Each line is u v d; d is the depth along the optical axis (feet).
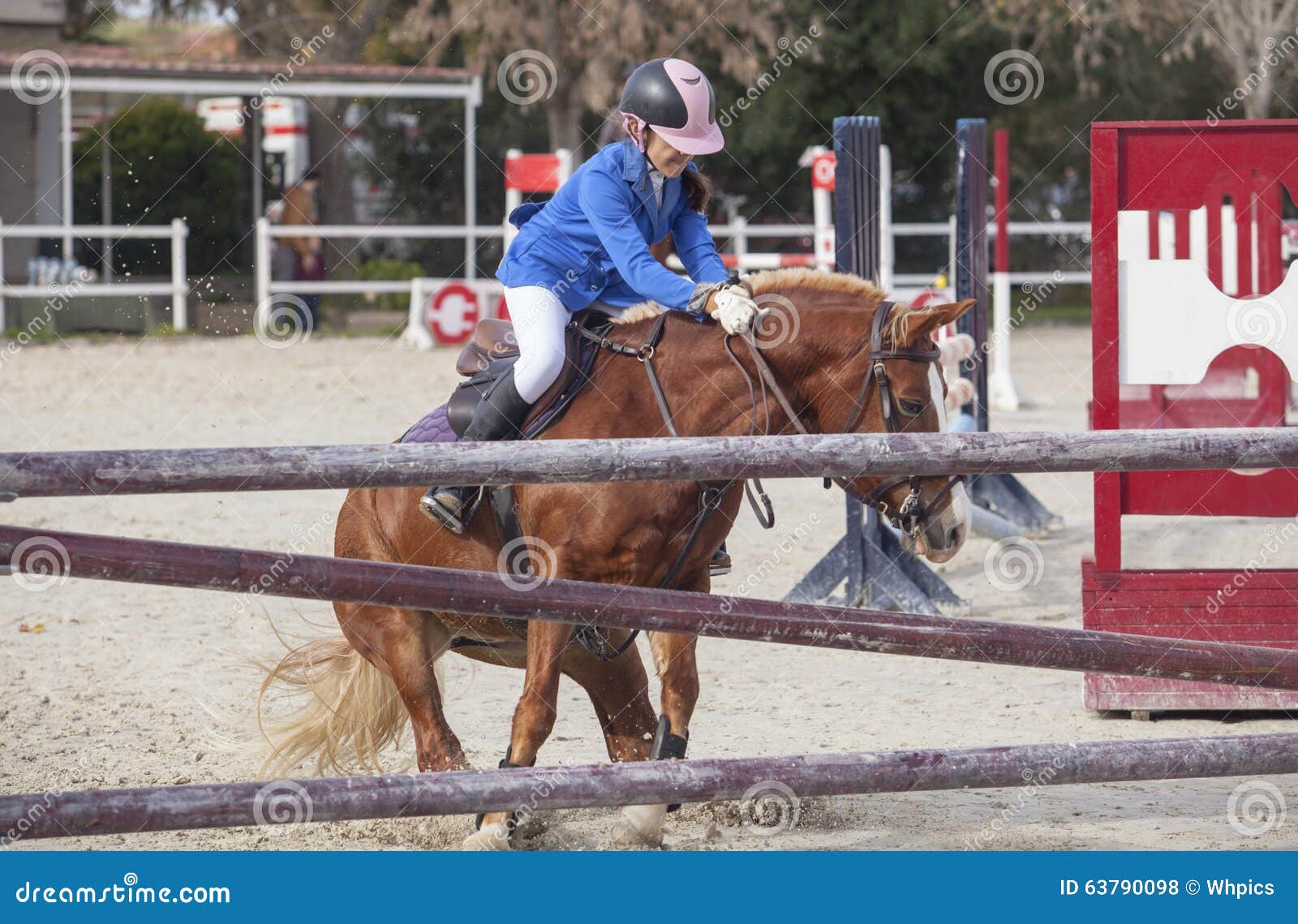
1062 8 126.62
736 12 117.80
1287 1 111.24
